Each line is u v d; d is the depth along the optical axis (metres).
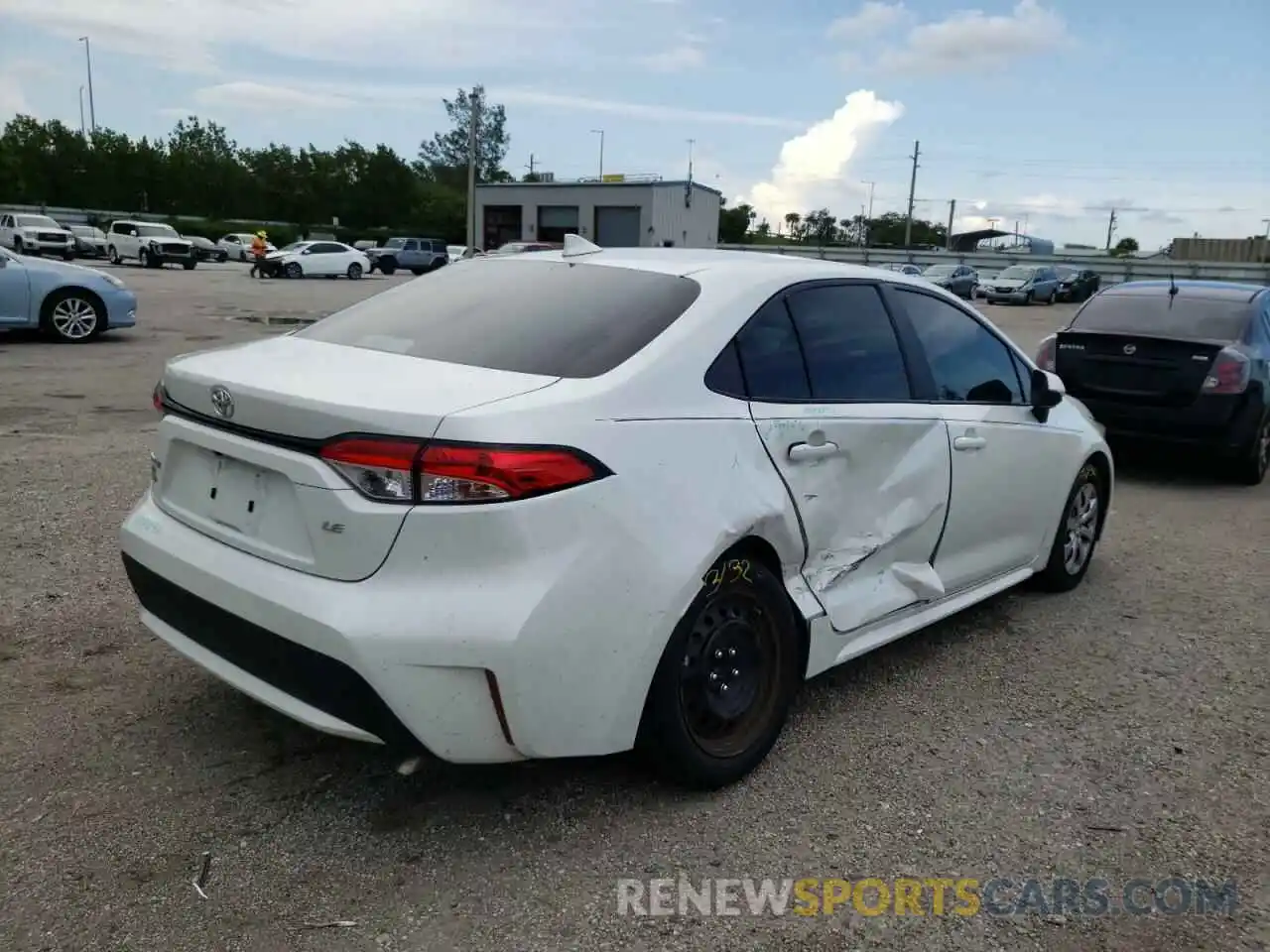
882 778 3.51
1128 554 6.38
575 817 3.20
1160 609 5.36
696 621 3.17
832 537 3.69
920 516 4.09
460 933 2.66
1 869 2.82
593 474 2.84
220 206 76.94
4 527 5.60
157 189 73.81
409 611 2.69
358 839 3.04
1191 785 3.56
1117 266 60.56
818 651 3.65
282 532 2.92
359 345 3.45
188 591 3.11
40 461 7.10
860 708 4.06
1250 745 3.87
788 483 3.44
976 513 4.48
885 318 4.12
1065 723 3.99
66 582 4.86
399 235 77.62
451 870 2.92
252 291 29.77
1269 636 5.01
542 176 70.25
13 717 3.63
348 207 80.94
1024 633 4.96
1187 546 6.61
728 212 92.75
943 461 4.18
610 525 2.86
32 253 42.72
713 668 3.29
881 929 2.76
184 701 3.80
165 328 16.88
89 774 3.30
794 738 3.78
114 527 5.70
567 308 3.45
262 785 3.29
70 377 11.00
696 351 3.26
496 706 2.75
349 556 2.75
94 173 71.69
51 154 70.12
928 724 3.94
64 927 2.61
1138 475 8.99
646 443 3.00
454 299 3.72
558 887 2.87
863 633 3.91
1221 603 5.48
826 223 107.44
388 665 2.68
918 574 4.16
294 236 71.88
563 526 2.77
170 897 2.75
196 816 3.11
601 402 2.96
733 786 3.41
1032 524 5.02
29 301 13.62
